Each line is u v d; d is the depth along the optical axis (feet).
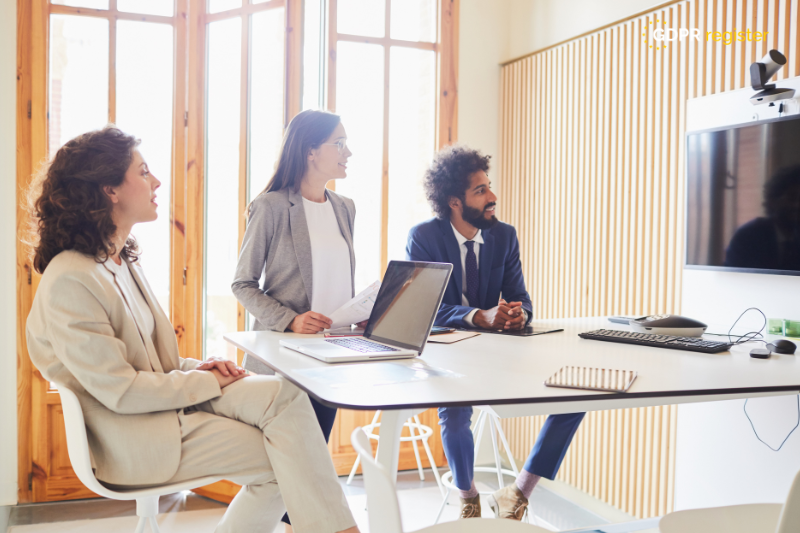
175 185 11.58
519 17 13.48
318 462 5.33
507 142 13.67
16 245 10.88
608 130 11.07
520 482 7.80
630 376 4.40
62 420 11.14
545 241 12.64
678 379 4.42
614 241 10.97
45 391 11.03
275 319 6.93
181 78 11.62
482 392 4.01
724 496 8.74
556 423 7.66
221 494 11.12
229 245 11.64
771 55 7.70
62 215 5.19
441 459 13.30
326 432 7.61
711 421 8.93
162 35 11.69
